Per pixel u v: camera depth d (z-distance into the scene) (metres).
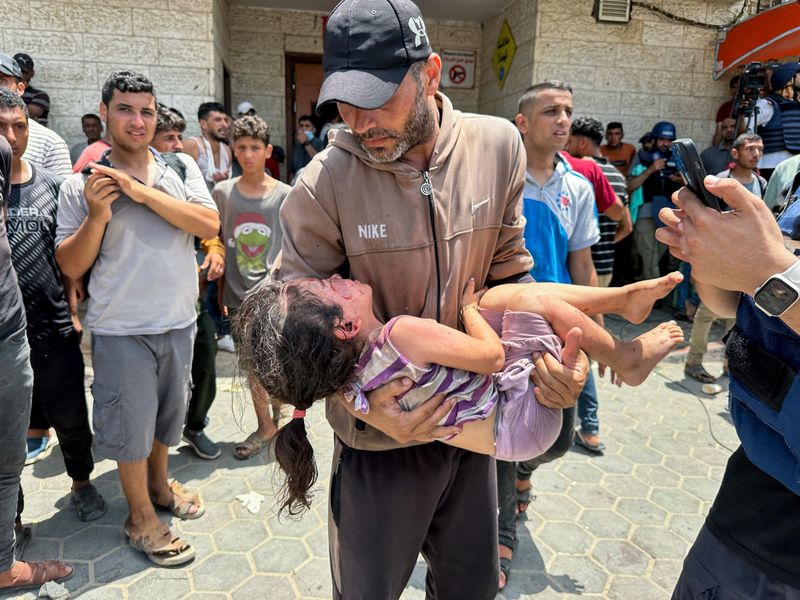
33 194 2.61
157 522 2.61
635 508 3.08
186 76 6.07
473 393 1.42
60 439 2.76
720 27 6.84
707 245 1.09
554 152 2.70
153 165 2.59
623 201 3.83
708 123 7.11
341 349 1.33
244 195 3.66
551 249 2.67
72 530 2.76
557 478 3.35
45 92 5.82
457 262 1.53
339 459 1.66
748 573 1.31
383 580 1.59
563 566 2.63
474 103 8.62
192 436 3.43
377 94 1.28
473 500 1.70
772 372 1.20
